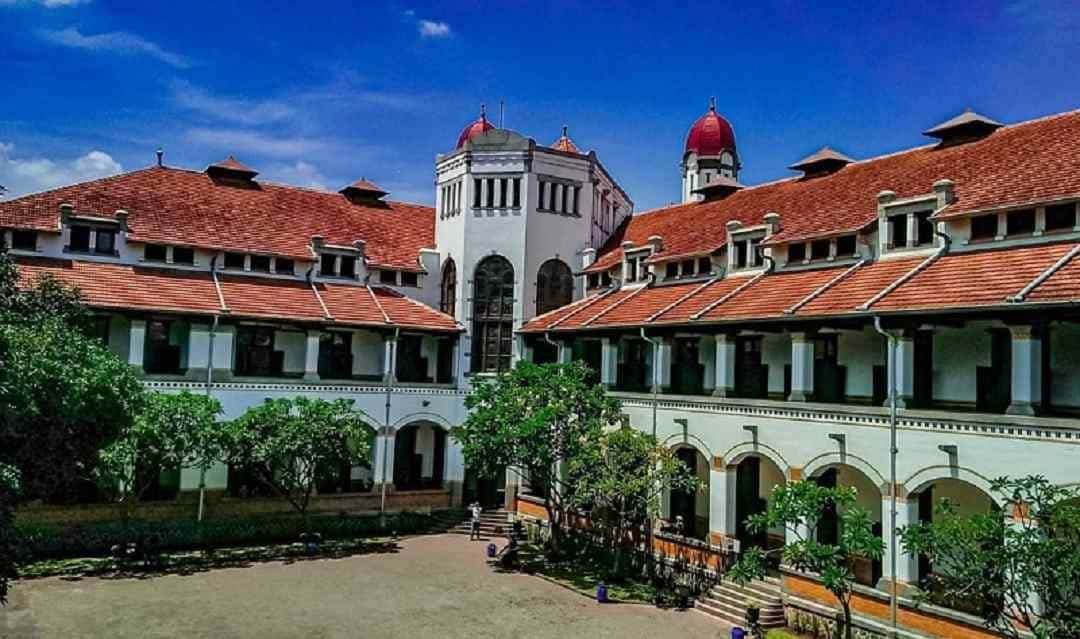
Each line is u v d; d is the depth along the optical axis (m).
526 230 44.06
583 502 31.88
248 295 39.19
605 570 32.72
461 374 43.25
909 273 25.64
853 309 25.02
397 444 43.88
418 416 41.97
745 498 32.53
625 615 27.22
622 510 30.55
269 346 40.25
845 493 22.20
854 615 23.89
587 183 46.34
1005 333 24.30
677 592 29.11
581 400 32.19
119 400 25.41
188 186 43.78
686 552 30.27
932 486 26.05
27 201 38.12
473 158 44.81
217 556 33.69
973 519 17.75
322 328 39.91
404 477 44.00
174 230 39.97
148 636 23.80
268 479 37.12
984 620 18.23
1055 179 24.73
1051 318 20.81
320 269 43.19
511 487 41.00
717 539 29.44
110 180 41.62
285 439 33.31
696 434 30.81
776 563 29.27
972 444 21.94
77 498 34.84
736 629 24.41
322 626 25.34
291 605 27.38
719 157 66.62
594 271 43.62
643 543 32.25
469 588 30.03
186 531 34.56
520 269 43.94
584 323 36.69
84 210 38.62
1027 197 24.62
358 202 49.66
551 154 45.06
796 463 26.80
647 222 47.03
